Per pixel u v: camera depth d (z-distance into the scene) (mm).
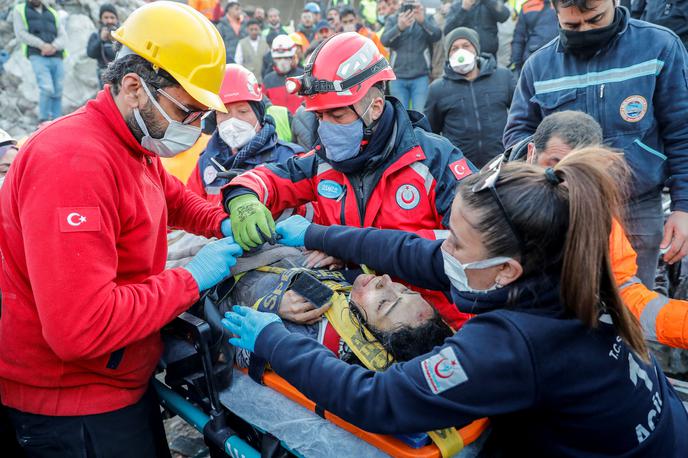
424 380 1052
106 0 9453
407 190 1797
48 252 1147
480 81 3949
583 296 983
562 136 1577
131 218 1339
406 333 1376
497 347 1021
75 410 1379
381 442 1248
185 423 2617
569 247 979
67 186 1160
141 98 1289
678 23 3127
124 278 1400
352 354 1468
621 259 1527
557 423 1083
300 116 3852
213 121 3174
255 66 8109
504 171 1088
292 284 1595
